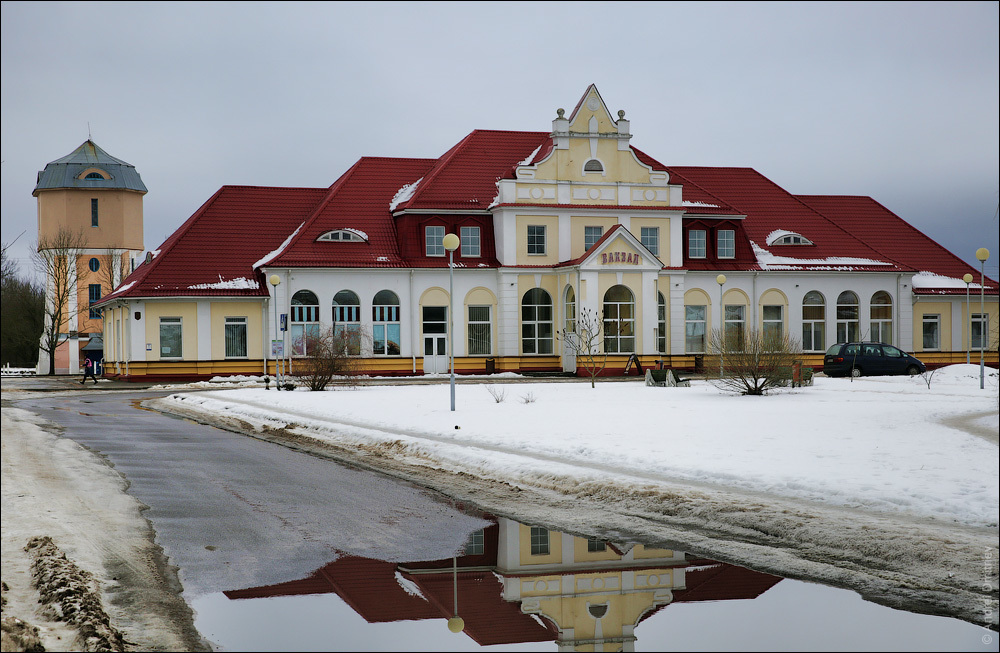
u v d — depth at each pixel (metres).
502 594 9.73
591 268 51.00
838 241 59.22
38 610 8.84
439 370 52.16
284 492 15.63
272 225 53.81
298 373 42.72
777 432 19.64
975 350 60.34
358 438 22.50
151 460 19.34
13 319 79.31
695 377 47.09
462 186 53.72
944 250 62.56
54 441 21.89
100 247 72.69
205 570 10.59
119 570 10.50
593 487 14.95
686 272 54.53
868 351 48.06
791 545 11.42
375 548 11.69
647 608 9.21
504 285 52.47
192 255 50.94
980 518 11.52
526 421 23.36
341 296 50.88
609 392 34.53
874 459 15.55
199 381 49.59
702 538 11.93
